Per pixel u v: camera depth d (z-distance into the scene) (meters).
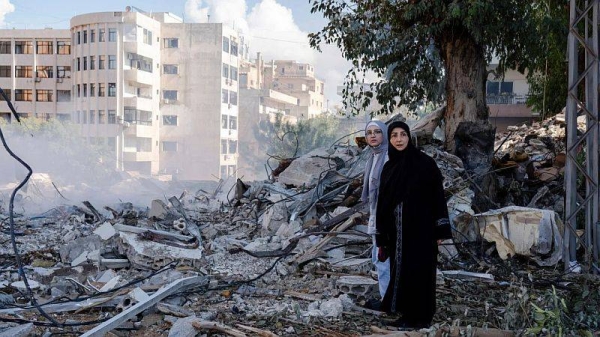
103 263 7.28
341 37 12.42
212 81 55.81
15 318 5.38
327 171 10.48
